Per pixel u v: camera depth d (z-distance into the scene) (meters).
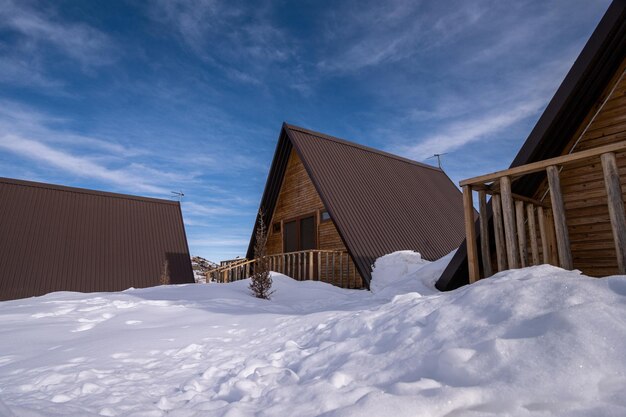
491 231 5.89
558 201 4.24
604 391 1.46
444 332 2.36
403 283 7.16
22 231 14.78
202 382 2.86
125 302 7.11
